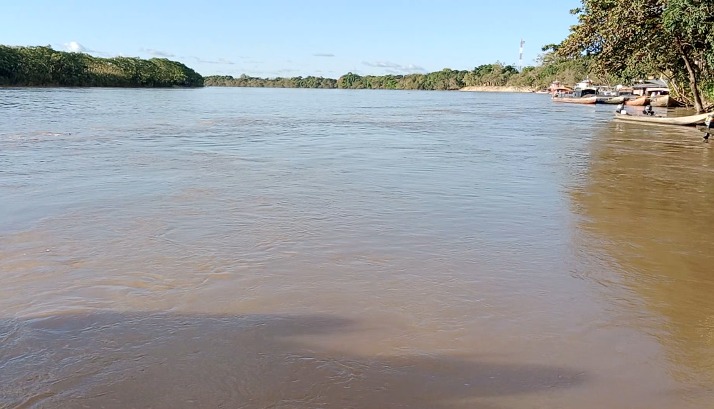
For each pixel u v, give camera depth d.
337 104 60.22
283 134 22.84
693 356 4.62
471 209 9.51
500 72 169.12
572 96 69.62
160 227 8.02
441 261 6.82
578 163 15.27
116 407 3.76
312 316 5.23
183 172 12.63
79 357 4.38
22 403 3.77
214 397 3.89
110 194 10.12
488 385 4.14
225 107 45.81
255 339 4.75
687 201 10.43
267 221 8.46
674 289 6.07
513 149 18.58
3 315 5.11
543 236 7.96
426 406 3.86
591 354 4.63
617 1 26.58
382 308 5.44
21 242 7.23
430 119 36.06
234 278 6.13
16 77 83.00
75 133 21.06
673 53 31.36
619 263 6.87
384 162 14.90
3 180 11.29
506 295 5.82
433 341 4.79
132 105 43.34
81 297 5.55
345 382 4.12
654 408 3.90
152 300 5.51
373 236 7.80
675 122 29.44
